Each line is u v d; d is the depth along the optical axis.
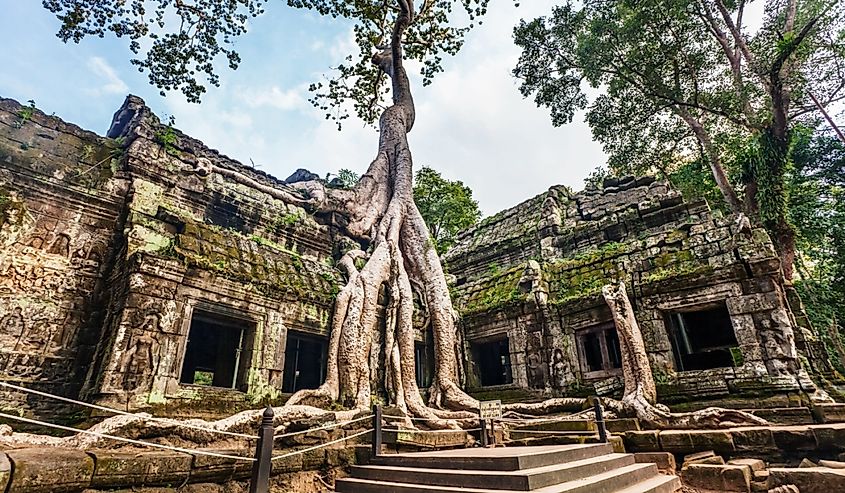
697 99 13.90
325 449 5.77
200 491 4.60
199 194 9.51
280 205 11.05
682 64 14.01
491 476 3.95
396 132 13.29
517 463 4.12
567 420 7.51
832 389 8.14
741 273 8.76
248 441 6.01
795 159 14.64
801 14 12.64
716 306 9.20
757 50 13.66
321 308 9.41
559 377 10.30
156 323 6.88
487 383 12.78
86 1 9.55
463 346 11.95
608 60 14.25
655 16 13.04
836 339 14.57
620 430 7.44
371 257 10.05
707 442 6.17
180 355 7.07
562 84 15.88
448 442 7.04
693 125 14.32
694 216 10.62
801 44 11.66
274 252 9.73
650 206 11.58
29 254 7.21
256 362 7.98
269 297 8.60
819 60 11.88
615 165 16.36
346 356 8.55
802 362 8.41
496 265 14.33
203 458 4.66
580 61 14.63
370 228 11.36
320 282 9.84
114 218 8.40
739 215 9.48
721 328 11.55
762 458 5.80
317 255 11.14
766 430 5.88
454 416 8.55
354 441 6.61
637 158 15.94
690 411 8.23
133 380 6.38
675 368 9.18
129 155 8.84
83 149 8.60
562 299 10.99
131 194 8.41
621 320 9.17
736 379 8.28
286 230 10.71
